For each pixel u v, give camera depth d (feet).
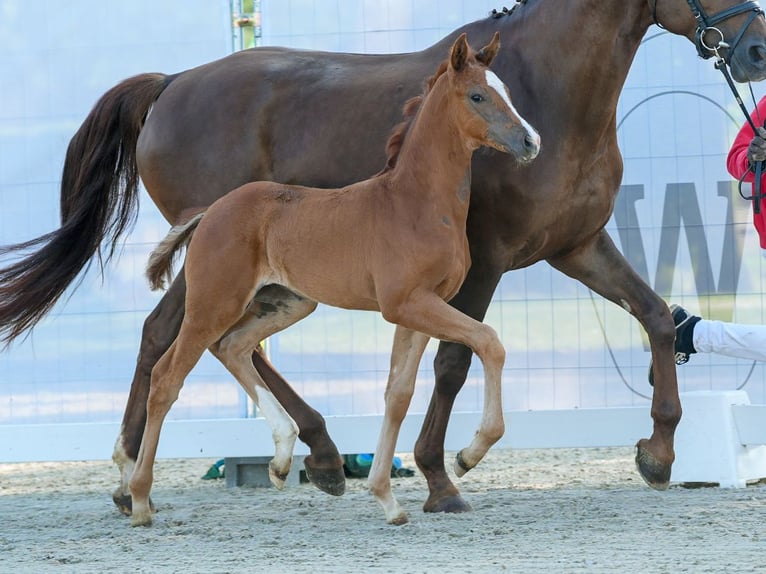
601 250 33.45
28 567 24.77
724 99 38.27
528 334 38.91
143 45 39.50
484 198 30.71
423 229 27.40
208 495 37.83
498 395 27.27
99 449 39.19
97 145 36.01
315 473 33.86
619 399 38.50
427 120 27.76
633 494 33.86
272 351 39.55
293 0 39.29
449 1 38.83
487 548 25.25
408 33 39.01
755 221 32.83
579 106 30.55
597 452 46.98
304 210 28.94
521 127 26.66
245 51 35.94
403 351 28.58
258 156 34.12
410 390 28.37
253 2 39.63
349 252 28.19
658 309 33.32
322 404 39.40
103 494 39.19
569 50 30.55
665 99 38.50
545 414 37.65
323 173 32.96
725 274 38.47
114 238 36.47
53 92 39.86
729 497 32.65
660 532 26.58
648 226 38.75
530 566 22.95
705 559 23.20
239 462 39.99
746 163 32.53
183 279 33.24
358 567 23.48
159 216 40.09
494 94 26.91
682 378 38.63
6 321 35.14
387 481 28.81
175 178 34.99
